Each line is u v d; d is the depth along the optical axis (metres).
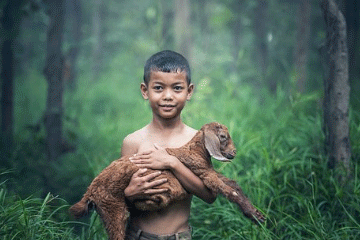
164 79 4.01
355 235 5.21
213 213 5.82
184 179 3.91
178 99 4.05
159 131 4.20
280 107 10.84
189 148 4.06
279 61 16.84
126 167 3.92
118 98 19.38
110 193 3.90
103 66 27.66
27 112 15.91
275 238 5.32
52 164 9.40
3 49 10.34
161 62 4.03
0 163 8.13
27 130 11.83
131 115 14.72
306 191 6.11
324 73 6.49
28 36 22.22
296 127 8.03
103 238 5.49
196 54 22.36
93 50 24.78
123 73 26.44
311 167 6.36
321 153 6.74
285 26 18.23
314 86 15.79
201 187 3.98
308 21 13.41
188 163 3.99
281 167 6.61
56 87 10.39
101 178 3.96
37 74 24.09
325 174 6.17
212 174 3.99
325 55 6.48
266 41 17.39
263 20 17.61
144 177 3.79
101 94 19.16
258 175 6.39
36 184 8.33
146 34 29.19
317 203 6.00
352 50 11.31
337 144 6.29
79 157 10.21
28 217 4.95
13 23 10.09
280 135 7.85
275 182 6.28
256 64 18.75
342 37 6.26
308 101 10.09
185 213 4.09
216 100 14.05
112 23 29.58
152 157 3.93
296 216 5.91
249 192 6.19
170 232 3.97
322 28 18.67
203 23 24.33
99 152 9.90
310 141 7.16
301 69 13.20
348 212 5.69
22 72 23.30
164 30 19.28
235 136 8.14
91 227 5.35
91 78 24.31
